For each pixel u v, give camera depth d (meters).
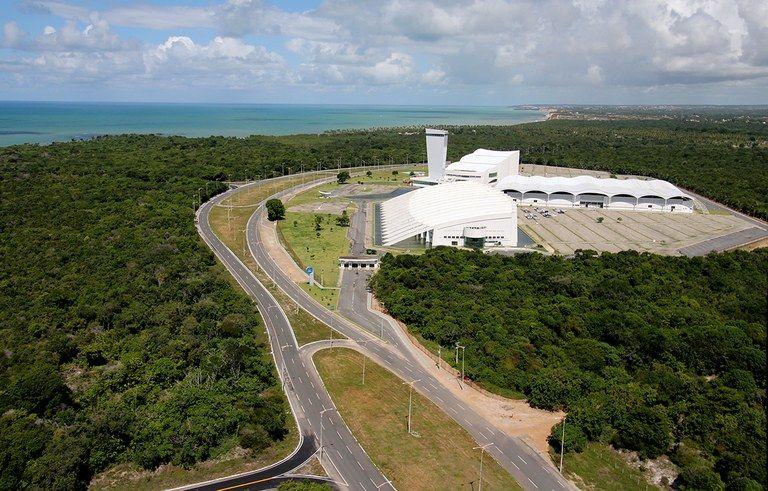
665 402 150.50
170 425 132.38
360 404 155.12
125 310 195.75
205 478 125.06
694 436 137.38
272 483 123.56
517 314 195.62
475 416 150.25
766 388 156.38
